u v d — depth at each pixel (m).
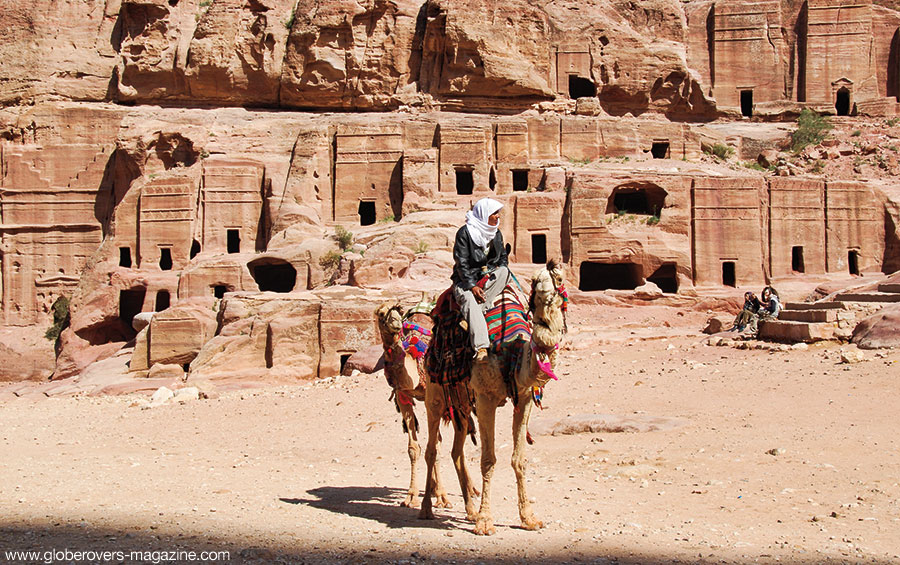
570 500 10.56
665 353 23.48
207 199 43.81
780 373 18.69
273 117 47.75
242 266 38.66
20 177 47.50
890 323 20.62
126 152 45.28
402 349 10.95
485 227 9.45
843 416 14.56
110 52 49.78
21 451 16.50
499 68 46.59
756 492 10.66
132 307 43.91
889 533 8.72
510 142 44.53
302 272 38.59
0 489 11.50
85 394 29.41
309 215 42.44
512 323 9.07
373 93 48.12
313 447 15.88
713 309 37.53
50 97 48.50
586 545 8.15
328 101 48.44
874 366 18.20
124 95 48.66
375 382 23.98
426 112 47.31
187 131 45.00
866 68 49.72
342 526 9.08
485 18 46.88
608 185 39.78
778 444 13.07
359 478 12.68
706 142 47.00
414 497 10.70
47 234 47.62
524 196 40.22
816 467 11.60
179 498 10.75
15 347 43.06
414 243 36.78
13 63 48.78
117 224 43.53
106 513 9.61
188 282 38.66
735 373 19.27
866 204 41.25
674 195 39.94
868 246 41.22
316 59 47.38
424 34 48.12
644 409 16.66
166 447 16.58
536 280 8.57
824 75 49.75
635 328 30.98
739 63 50.34
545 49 47.91
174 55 48.41
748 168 45.34
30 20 49.25
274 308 31.08
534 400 8.86
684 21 51.03
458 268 9.38
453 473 13.12
